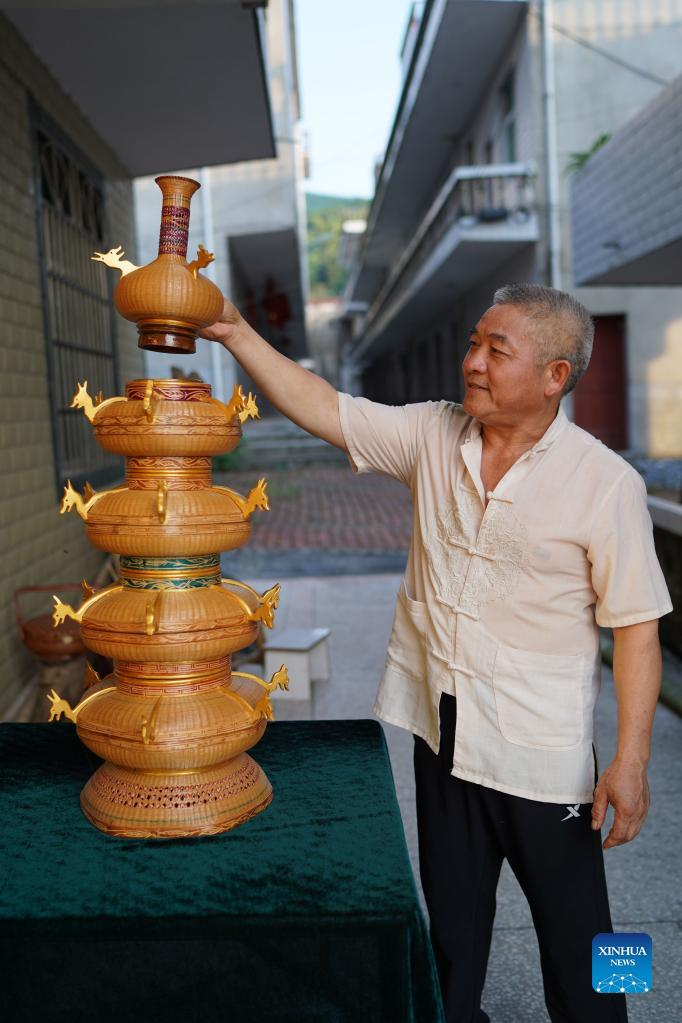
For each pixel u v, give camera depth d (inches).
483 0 538.0
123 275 58.1
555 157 547.2
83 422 223.8
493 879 70.1
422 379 1049.5
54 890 51.4
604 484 61.9
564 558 62.7
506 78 611.5
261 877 53.0
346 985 53.0
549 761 64.0
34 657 171.2
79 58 194.7
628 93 545.3
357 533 407.2
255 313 989.8
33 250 179.9
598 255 352.5
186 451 57.3
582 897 65.9
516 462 63.6
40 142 195.5
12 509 161.2
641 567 61.6
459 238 554.9
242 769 62.2
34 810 61.9
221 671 60.4
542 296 61.9
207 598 58.5
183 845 56.8
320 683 186.1
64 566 196.9
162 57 198.5
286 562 334.0
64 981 52.8
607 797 62.2
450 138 775.1
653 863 112.1
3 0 146.5
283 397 73.7
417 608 70.2
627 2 544.1
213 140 262.8
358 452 73.9
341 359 2060.8
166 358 647.8
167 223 58.7
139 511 56.3
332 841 57.3
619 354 595.5
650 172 295.4
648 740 62.6
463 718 65.9
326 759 70.2
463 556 66.3
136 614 56.6
